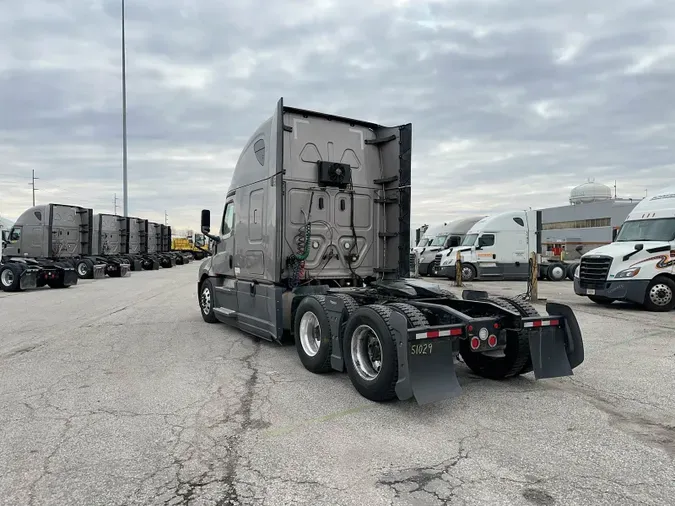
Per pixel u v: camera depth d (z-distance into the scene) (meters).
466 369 6.23
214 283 9.41
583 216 42.91
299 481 3.20
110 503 2.91
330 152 7.25
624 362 6.55
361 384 4.93
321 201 7.12
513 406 4.75
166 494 3.02
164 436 3.95
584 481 3.21
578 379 5.73
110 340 8.01
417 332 4.41
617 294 11.72
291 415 4.47
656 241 12.04
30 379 5.64
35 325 9.62
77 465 3.42
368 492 3.05
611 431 4.11
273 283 6.82
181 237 54.47
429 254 26.33
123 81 36.03
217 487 3.11
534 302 13.09
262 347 7.45
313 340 6.11
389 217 7.68
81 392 5.14
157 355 6.91
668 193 12.73
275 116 6.67
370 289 6.55
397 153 7.45
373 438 3.93
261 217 7.18
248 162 7.77
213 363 6.44
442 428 4.16
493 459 3.54
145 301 14.02
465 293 6.25
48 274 17.86
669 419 4.40
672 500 2.96
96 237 26.77
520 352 5.31
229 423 4.26
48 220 21.27
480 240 22.11
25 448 3.71
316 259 7.06
